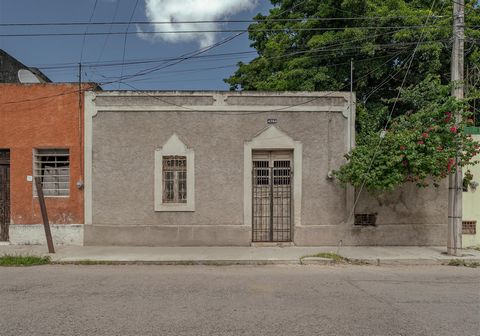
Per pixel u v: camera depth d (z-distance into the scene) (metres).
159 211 9.64
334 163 9.64
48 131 9.86
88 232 9.63
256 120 9.70
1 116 9.92
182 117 9.73
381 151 8.35
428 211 9.74
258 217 9.87
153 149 9.71
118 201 9.67
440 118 8.23
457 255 8.41
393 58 13.06
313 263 8.09
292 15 15.92
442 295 5.66
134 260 8.05
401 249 9.19
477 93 8.81
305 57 14.00
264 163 9.94
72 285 6.21
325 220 9.61
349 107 9.68
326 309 4.94
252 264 8.05
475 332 4.17
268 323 4.41
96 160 9.74
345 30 12.46
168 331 4.16
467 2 13.81
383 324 4.40
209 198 9.65
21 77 11.09
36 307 5.02
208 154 9.69
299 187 9.61
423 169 8.12
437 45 11.55
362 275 7.02
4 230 10.02
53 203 9.76
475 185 9.71
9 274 7.07
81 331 4.17
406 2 13.91
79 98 9.81
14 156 9.90
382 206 9.68
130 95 9.74
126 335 4.05
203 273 7.18
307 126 9.66
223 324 4.37
